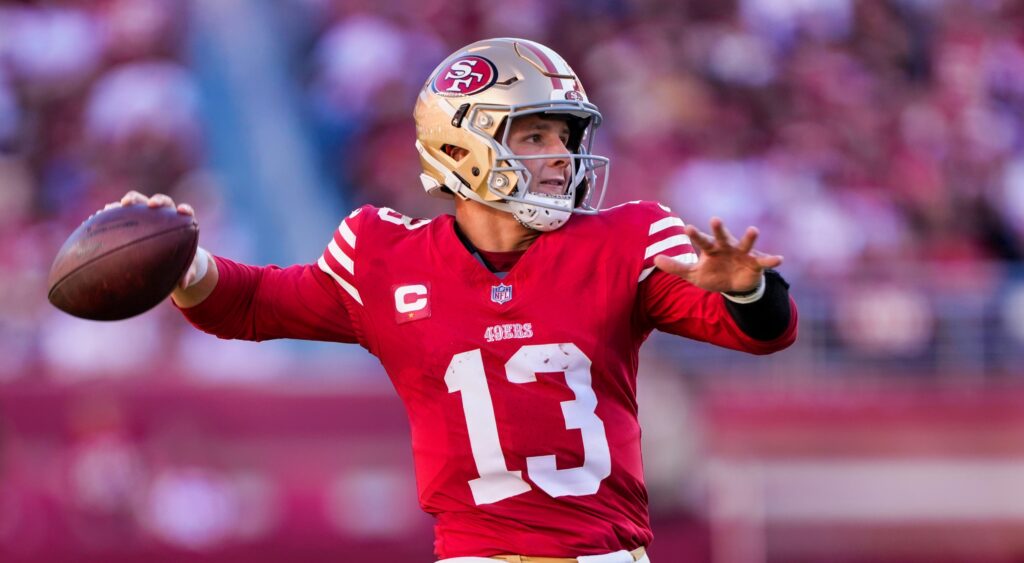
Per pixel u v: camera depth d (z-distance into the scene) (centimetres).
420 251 1080
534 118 1087
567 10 4281
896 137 3934
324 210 3875
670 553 2720
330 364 3012
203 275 1084
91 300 1035
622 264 1046
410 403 1080
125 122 4031
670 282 1044
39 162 4038
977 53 4206
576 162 1104
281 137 4059
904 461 2794
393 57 4072
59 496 2673
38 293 3272
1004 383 2933
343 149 4003
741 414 2808
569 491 1028
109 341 3162
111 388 2717
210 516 2678
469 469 1041
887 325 3011
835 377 2959
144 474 2686
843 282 3088
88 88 4172
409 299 1065
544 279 1045
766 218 3678
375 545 2683
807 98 4025
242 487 2703
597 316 1038
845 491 2792
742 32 4144
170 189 3944
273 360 3123
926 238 3678
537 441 1025
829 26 4234
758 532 2766
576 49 4194
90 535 2661
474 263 1061
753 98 4000
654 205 1088
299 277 1120
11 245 3650
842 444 2805
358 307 1094
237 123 4078
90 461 2678
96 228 1041
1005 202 3850
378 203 3853
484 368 1036
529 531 1028
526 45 1099
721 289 952
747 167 3788
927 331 3031
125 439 2695
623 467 1047
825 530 2780
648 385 2781
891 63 4212
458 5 4281
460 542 1048
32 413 2705
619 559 1035
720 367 2931
